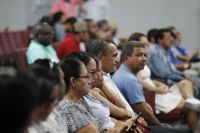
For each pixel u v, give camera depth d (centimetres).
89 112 436
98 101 466
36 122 292
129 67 584
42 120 289
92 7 1379
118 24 1603
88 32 881
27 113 238
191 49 1580
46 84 282
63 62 396
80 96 401
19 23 1606
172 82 799
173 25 1588
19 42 1128
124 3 1595
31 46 742
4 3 1602
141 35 735
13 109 235
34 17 1430
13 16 1605
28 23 1438
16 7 1599
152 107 635
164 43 818
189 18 1580
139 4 1593
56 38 1104
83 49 1010
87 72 410
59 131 342
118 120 492
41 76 285
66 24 1166
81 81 394
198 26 1576
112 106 495
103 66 550
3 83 240
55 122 341
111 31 1172
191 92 707
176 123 757
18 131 236
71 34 880
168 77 793
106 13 1395
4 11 1606
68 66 392
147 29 1600
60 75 307
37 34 745
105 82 538
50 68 304
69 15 1382
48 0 1415
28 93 240
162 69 793
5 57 1012
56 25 1110
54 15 1195
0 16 1611
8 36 1097
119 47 1084
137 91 572
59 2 1375
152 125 578
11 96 236
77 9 1498
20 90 239
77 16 1442
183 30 1583
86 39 878
